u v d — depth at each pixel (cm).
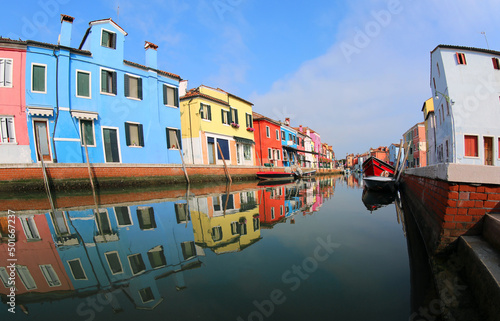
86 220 557
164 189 1283
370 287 267
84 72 1319
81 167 1156
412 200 790
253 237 437
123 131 1445
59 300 233
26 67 1155
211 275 287
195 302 231
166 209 698
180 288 257
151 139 1566
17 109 1129
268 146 2812
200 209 702
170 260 330
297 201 898
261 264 319
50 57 1209
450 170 307
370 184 1364
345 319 207
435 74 1925
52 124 1192
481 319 206
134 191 1170
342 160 11081
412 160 3866
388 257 353
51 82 1200
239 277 283
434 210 378
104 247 377
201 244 395
